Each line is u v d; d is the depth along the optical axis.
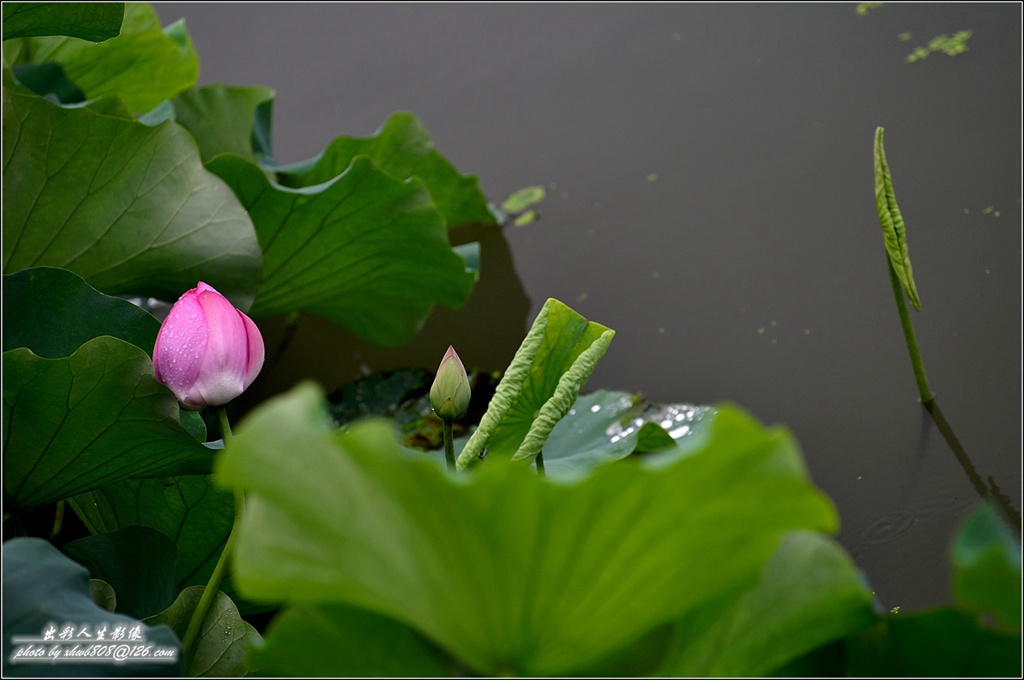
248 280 3.11
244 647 2.68
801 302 3.57
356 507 2.33
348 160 3.76
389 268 3.44
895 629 2.40
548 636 2.37
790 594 2.39
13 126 2.94
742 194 4.06
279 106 4.91
